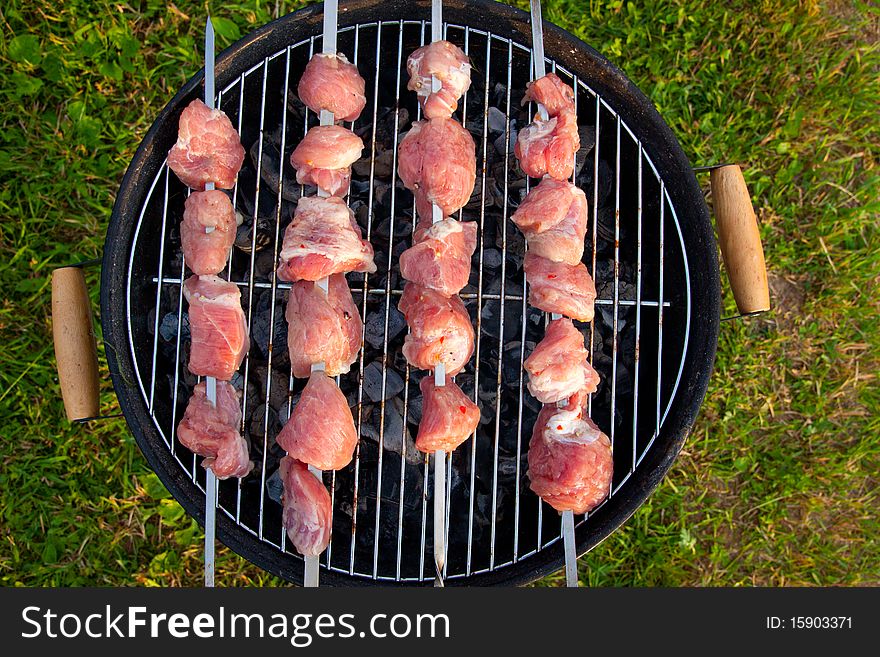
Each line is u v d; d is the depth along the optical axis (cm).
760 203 78
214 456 54
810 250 78
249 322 57
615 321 57
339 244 53
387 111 62
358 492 60
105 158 75
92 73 75
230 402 55
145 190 56
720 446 77
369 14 57
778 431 78
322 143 54
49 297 74
